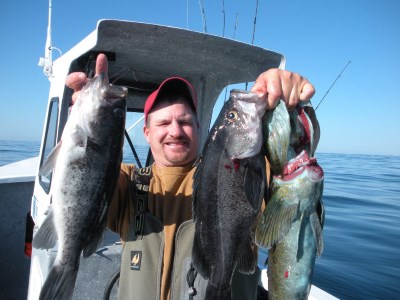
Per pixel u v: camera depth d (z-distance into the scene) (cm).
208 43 104
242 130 73
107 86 84
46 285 74
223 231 71
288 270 72
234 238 71
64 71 103
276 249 73
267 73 73
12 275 164
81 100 83
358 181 815
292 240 71
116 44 101
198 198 73
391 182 807
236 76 130
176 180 82
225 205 72
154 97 86
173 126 83
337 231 339
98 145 82
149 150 153
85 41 91
